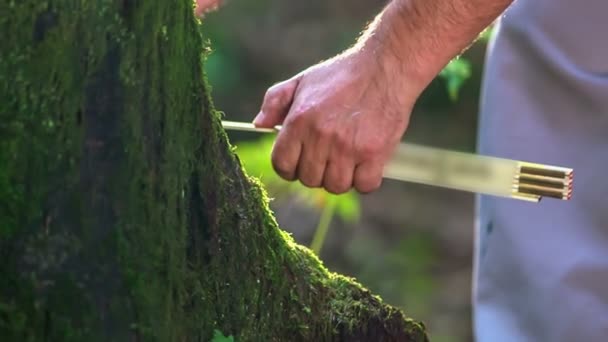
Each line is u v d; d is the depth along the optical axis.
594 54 1.91
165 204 1.38
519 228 1.94
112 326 1.35
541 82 1.95
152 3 1.36
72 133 1.34
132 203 1.36
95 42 1.35
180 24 1.38
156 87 1.37
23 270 1.34
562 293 1.90
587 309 1.89
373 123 1.57
